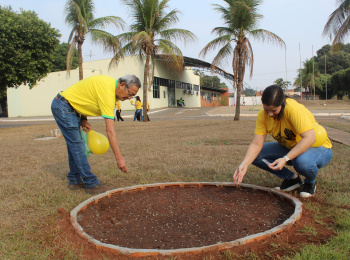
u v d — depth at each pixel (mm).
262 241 2227
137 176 4340
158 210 3014
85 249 2203
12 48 13125
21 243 2320
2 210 3023
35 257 2115
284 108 2975
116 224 2693
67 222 2686
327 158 3193
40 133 12188
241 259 2018
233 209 2975
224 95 61281
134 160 5492
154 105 34656
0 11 13711
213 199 3287
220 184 3666
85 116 3758
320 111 23422
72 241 2332
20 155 6422
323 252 1988
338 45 14906
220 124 13625
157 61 34562
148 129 12430
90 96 3359
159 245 2273
